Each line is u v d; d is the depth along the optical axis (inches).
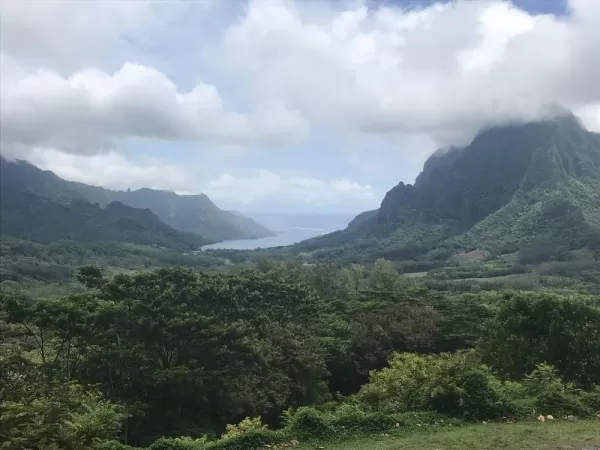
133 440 794.8
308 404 1156.5
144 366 871.1
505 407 452.4
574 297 720.3
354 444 384.2
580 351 625.0
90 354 887.7
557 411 458.6
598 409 473.1
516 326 701.3
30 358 897.5
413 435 400.8
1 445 361.1
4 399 568.4
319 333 1610.5
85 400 563.5
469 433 395.2
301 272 2982.3
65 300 927.0
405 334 1482.5
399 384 601.9
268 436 395.9
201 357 956.0
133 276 1031.6
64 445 378.6
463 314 1630.2
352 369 1471.5
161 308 940.6
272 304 1486.2
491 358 721.6
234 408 916.6
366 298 2160.4
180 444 390.3
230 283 1405.0
